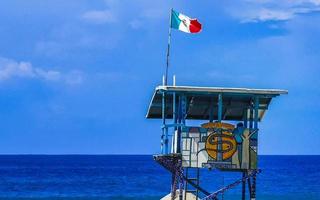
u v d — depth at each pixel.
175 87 60.59
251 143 61.69
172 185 65.31
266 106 66.31
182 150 61.28
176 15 68.62
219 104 61.81
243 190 67.56
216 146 61.34
